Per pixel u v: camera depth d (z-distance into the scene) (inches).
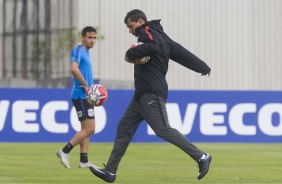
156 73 1150.3
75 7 4675.2
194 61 1171.9
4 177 1354.6
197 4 4904.0
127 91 2396.7
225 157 1895.9
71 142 1536.7
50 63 4643.2
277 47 4997.5
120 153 1189.1
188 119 2379.4
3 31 4793.3
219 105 2385.6
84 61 1556.3
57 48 4650.6
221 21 4933.6
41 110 2346.2
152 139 2421.3
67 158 1544.0
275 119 2397.9
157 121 1147.3
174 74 4842.5
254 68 4980.3
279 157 1900.8
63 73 4601.4
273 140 2402.8
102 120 2388.0
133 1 4795.8
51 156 1884.8
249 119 2394.2
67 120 2352.4
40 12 4739.2
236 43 4950.8
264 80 4992.6
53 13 4680.1
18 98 2343.8
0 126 2346.2
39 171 1471.5
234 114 2390.5
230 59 4950.8
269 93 2394.2
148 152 2052.2
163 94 1152.2
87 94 1455.5
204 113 2385.6
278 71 5004.9
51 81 3998.5
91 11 4714.6
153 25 1152.2
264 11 4975.4
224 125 2391.7
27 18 4758.9
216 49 4933.6
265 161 1774.1
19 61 4776.1
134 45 1119.0
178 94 2373.3
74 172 1451.8
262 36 4985.2
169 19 4879.4
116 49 4768.7
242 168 1568.7
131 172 1459.2
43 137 2354.8
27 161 1734.7
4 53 4805.6
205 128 2388.0
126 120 1180.5
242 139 2396.7
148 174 1419.8
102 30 4739.2
